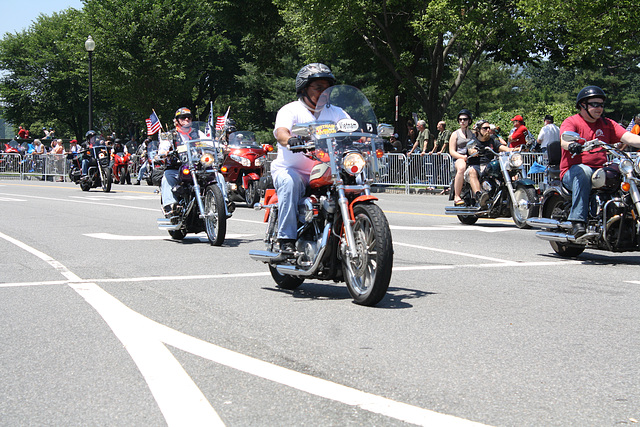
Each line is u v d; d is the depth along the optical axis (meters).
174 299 5.98
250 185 16.77
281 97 54.06
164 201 10.18
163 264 7.99
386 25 26.92
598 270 7.49
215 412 3.33
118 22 46.78
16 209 15.66
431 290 6.33
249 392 3.60
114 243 9.89
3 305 5.76
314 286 6.68
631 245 7.73
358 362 4.12
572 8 22.38
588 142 7.68
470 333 4.78
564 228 8.10
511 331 4.84
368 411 3.32
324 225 5.84
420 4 25.53
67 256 8.60
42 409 3.42
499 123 30.08
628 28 21.78
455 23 23.81
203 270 7.57
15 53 67.06
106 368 4.04
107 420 3.26
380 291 5.45
